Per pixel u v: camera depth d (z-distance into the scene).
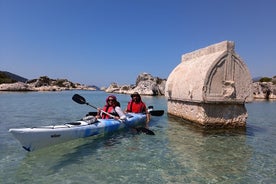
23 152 6.29
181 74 12.01
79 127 6.92
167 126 10.37
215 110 9.51
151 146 7.22
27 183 4.58
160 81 44.50
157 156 6.30
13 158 5.86
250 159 6.21
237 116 9.80
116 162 5.81
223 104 9.57
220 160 6.10
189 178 4.98
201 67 9.79
